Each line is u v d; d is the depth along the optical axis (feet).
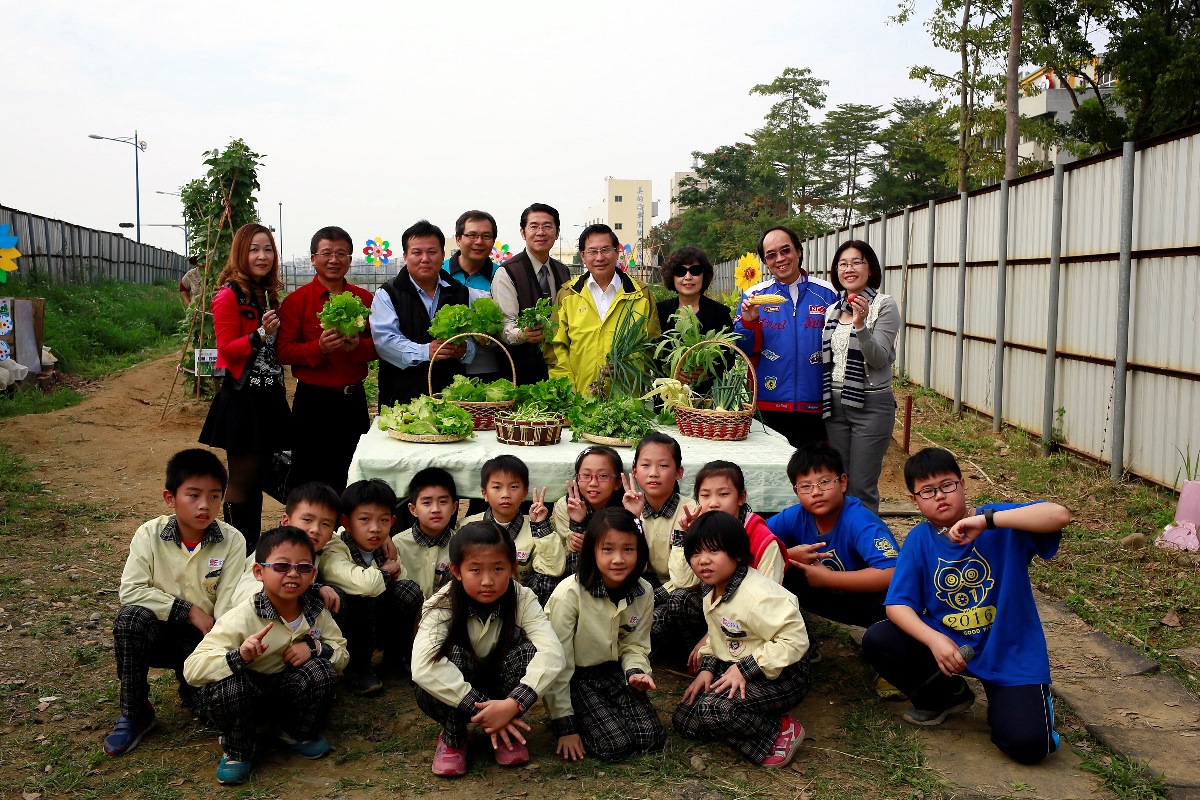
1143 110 75.46
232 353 17.38
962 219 38.78
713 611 13.23
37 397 41.14
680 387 17.83
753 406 17.37
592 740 12.58
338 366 19.10
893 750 12.73
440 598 12.41
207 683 11.63
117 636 12.48
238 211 43.96
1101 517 23.76
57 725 13.28
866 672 15.57
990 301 36.73
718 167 169.99
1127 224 25.53
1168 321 24.35
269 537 11.96
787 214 160.04
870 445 18.66
